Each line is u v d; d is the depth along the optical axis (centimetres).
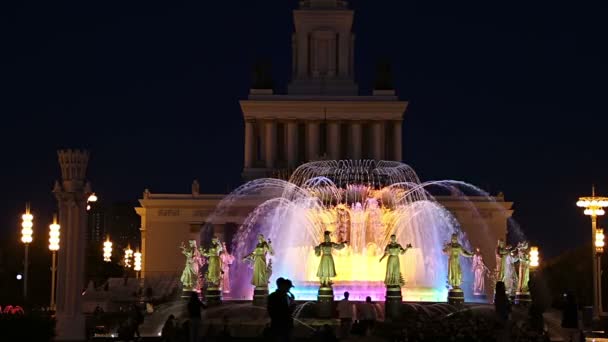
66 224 4747
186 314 5253
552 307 6456
